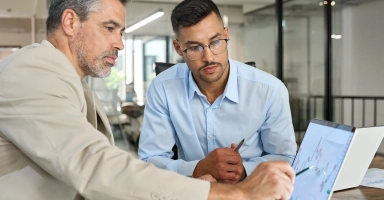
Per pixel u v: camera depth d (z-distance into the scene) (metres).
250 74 1.60
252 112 1.57
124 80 4.96
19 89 0.93
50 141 0.90
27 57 0.97
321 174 1.02
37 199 0.98
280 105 1.58
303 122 5.86
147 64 5.00
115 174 0.87
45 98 0.93
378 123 6.35
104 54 1.14
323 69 5.75
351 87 6.06
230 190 0.88
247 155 1.62
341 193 1.30
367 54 6.14
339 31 5.83
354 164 1.31
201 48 1.38
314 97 5.86
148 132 1.66
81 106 1.02
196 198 0.86
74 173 0.87
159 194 0.86
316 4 5.79
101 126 1.22
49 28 1.14
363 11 6.03
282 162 0.92
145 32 4.95
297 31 5.90
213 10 1.38
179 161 1.49
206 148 1.64
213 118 1.59
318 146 1.10
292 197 1.12
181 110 1.60
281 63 5.89
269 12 6.02
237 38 6.00
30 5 9.19
